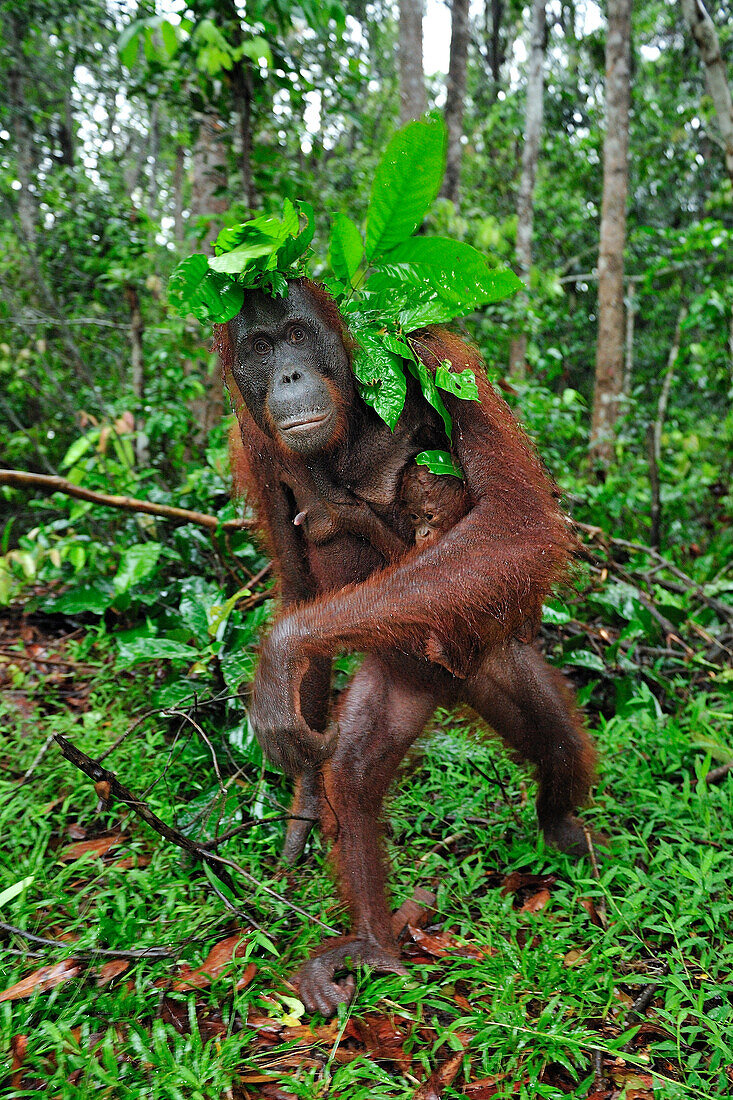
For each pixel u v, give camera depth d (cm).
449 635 218
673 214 1547
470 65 2064
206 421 648
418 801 316
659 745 343
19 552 412
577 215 1381
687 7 670
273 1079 192
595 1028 211
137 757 328
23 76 1106
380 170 235
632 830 311
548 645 432
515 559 215
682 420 938
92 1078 187
